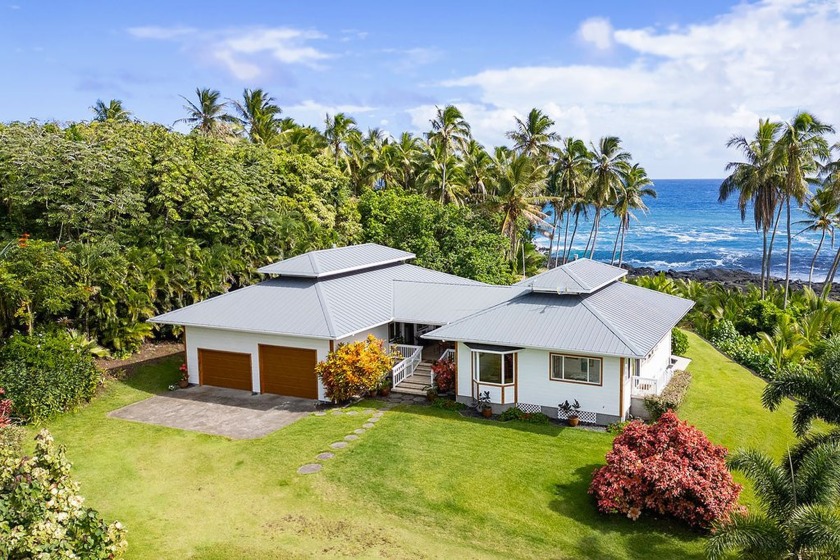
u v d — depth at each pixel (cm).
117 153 3644
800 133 4731
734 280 8100
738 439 2364
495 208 5422
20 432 1680
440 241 4866
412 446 2194
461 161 6825
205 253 3656
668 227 14700
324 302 2836
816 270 9025
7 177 3284
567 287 2692
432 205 5006
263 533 1620
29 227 3375
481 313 2703
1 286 2675
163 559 1493
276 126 6353
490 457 2105
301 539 1589
